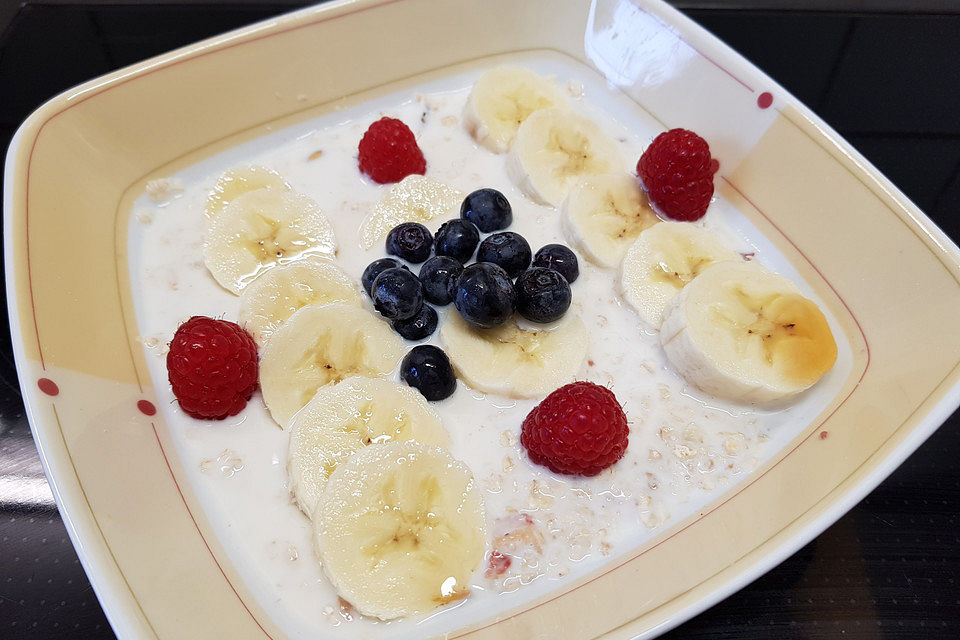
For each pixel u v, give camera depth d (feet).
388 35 0.80
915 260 0.62
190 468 0.60
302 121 0.80
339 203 0.74
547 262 0.67
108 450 0.56
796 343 0.62
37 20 0.93
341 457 0.57
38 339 0.57
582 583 0.55
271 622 0.54
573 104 0.84
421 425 0.59
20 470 0.63
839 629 0.56
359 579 0.53
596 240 0.70
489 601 0.55
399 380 0.62
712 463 0.61
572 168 0.76
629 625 0.50
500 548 0.56
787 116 0.70
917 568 0.59
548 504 0.58
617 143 0.80
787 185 0.71
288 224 0.70
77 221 0.67
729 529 0.55
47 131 0.68
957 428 0.65
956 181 0.79
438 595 0.54
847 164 0.67
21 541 0.59
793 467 0.58
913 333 0.61
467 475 0.57
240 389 0.60
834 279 0.67
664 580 0.53
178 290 0.68
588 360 0.65
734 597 0.57
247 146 0.78
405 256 0.67
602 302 0.68
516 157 0.75
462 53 0.84
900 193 0.64
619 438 0.58
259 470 0.59
